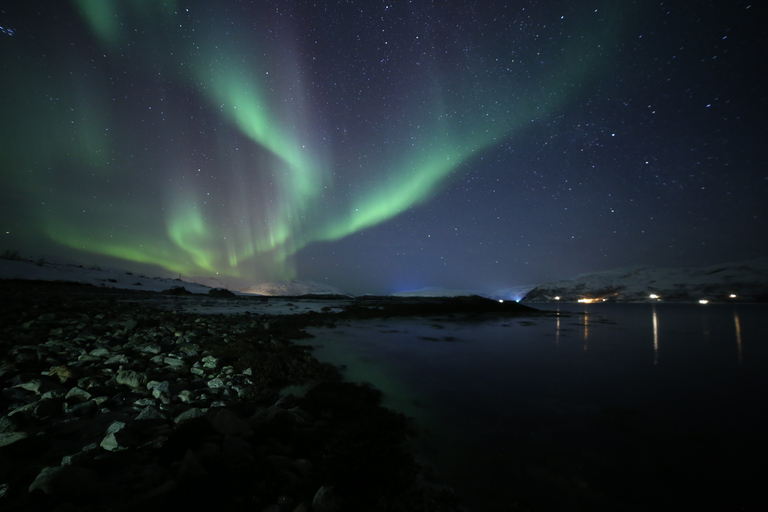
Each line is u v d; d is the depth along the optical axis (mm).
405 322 21562
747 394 7285
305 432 4066
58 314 11062
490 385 7559
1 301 13297
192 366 6828
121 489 2611
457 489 3502
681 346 14570
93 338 7953
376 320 21812
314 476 3127
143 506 2377
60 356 6137
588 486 3672
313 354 10117
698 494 3570
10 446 2998
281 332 13422
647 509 3287
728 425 5500
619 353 12359
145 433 3553
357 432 4289
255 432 3881
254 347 8797
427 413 5699
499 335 16781
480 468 3961
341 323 18766
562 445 4664
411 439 4652
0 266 27797
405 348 11805
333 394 5824
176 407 4500
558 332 19000
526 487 3607
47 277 29469
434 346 12477
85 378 5023
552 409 6117
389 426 4746
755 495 3568
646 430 5250
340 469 3264
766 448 4676
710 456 4434
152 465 2934
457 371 8750
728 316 40844
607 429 5266
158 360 6648
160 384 5121
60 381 4926
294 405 5289
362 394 6242
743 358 11703
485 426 5242
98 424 3838
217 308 21078
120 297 22953
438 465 3979
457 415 5672
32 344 7008
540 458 4273
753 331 21641
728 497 3527
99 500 2463
